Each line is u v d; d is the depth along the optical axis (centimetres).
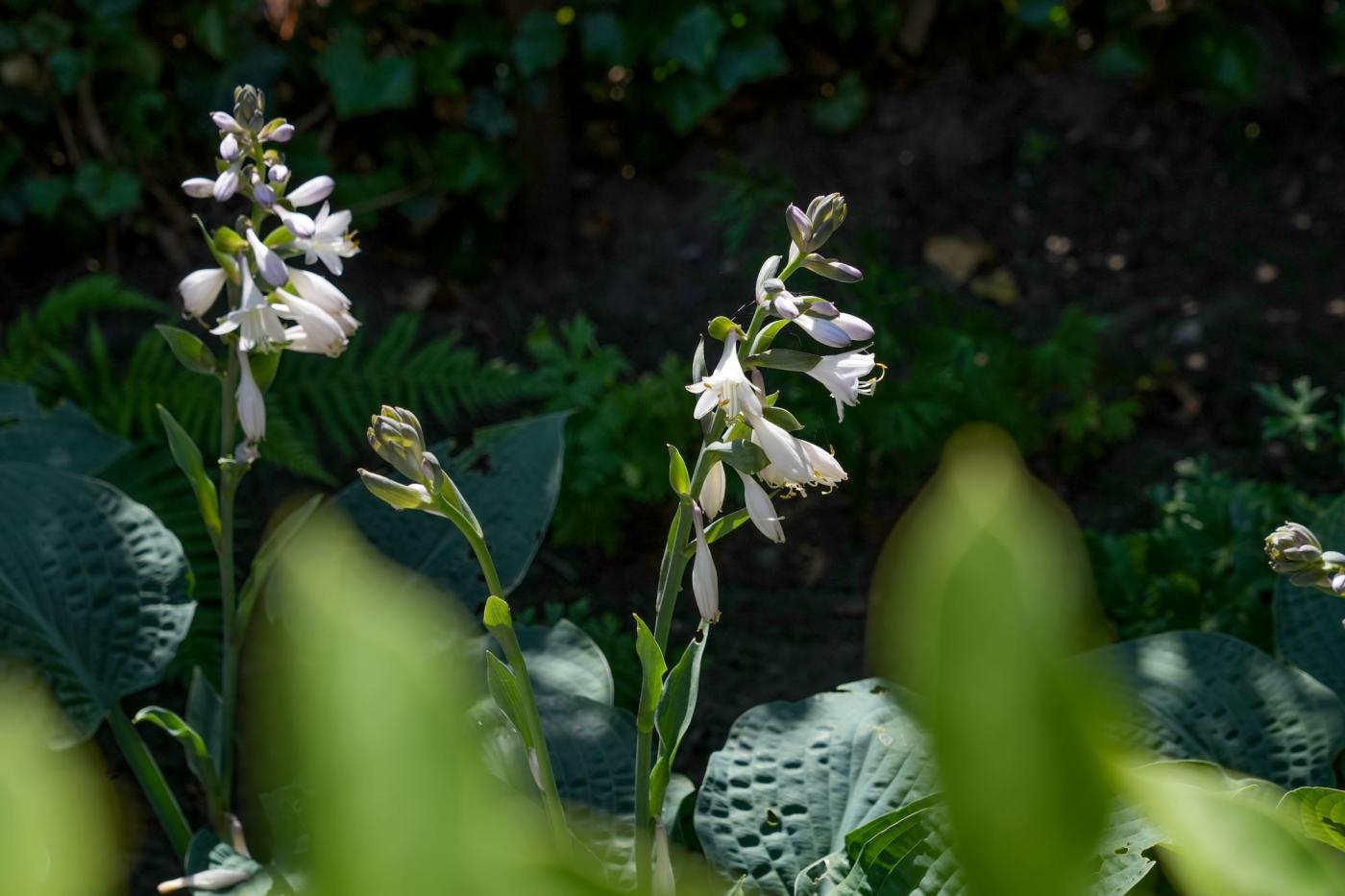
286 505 344
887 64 514
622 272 457
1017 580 18
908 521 18
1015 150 491
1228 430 390
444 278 455
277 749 19
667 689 135
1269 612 247
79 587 203
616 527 345
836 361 128
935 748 18
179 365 347
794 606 339
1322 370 406
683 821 176
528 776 169
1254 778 165
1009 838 18
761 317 129
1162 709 185
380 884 17
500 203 459
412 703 18
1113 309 437
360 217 456
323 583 19
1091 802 18
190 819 266
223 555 188
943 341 339
